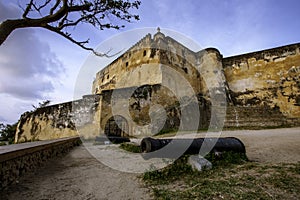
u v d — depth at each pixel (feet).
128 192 8.11
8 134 66.64
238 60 54.24
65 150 21.47
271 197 6.69
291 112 43.83
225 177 9.10
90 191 8.27
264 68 50.31
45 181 9.61
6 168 8.24
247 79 51.60
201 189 7.73
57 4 14.65
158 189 8.26
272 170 9.41
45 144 13.97
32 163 11.46
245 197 6.72
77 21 15.52
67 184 9.18
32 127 53.36
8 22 12.48
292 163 10.61
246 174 9.18
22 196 7.52
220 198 6.79
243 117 39.27
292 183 7.66
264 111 42.50
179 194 7.44
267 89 48.29
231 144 13.46
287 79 46.52
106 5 15.14
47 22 14.01
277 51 49.70
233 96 51.16
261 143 19.29
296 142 18.28
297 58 46.80
